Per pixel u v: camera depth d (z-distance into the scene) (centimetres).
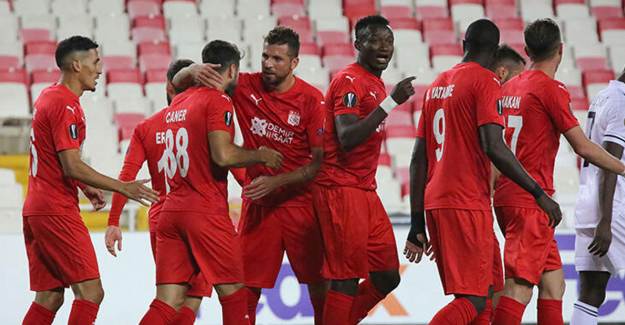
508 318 2069
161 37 5403
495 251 2136
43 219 2103
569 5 6056
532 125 2081
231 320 2047
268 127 2186
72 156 2048
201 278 2248
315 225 2208
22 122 4262
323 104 2173
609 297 3106
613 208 2266
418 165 2033
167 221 2052
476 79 1897
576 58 5612
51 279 2172
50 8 5475
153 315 2039
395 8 5912
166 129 2075
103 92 4969
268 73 2141
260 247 2227
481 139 1886
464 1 5981
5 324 2889
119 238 2245
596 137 2278
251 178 2231
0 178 3797
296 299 3023
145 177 3881
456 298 1934
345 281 2078
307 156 2197
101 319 2941
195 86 2098
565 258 3125
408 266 3119
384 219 2141
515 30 5753
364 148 2073
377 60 2050
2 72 4819
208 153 2022
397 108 5000
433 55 5512
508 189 2106
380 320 3092
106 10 5584
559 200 3562
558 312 2192
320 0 5850
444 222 1930
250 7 5728
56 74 4912
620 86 2250
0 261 2905
